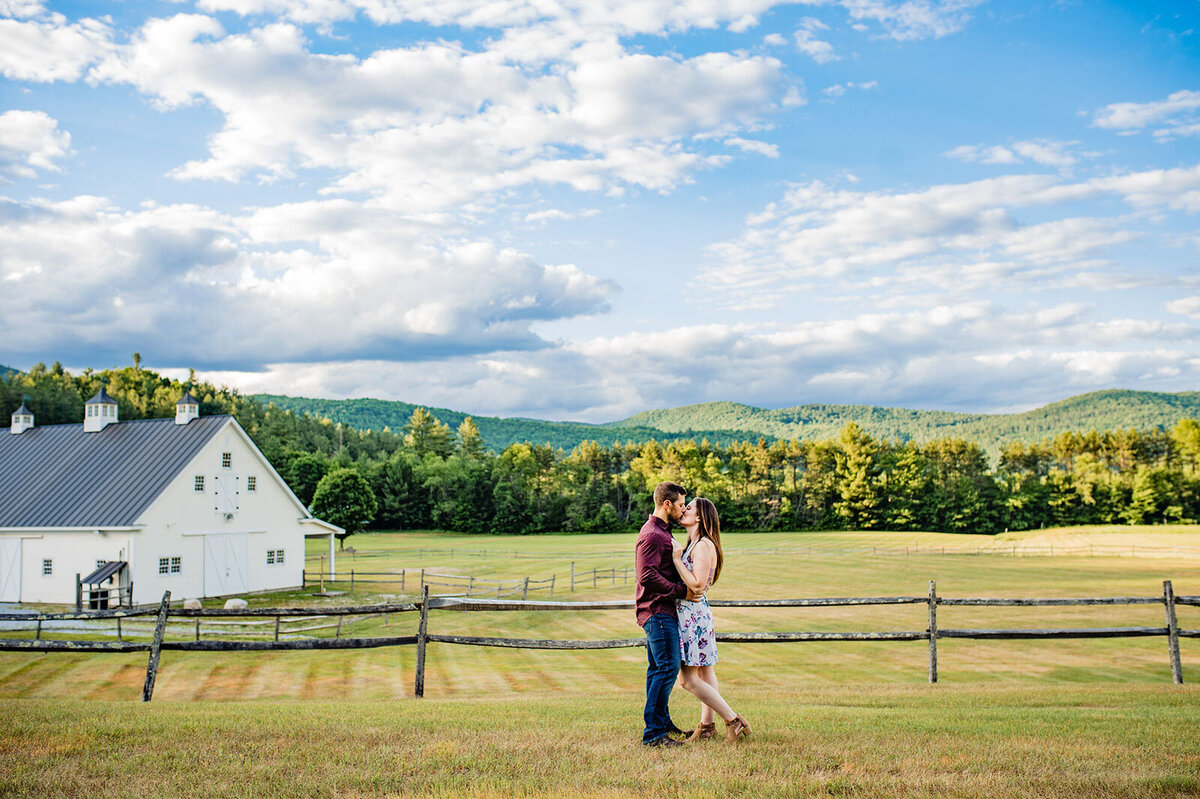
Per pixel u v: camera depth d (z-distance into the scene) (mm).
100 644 10242
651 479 130250
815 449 126625
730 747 6410
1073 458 139875
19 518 33406
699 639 6699
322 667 18312
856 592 38938
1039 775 5559
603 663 19062
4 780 5531
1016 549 75375
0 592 33500
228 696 15000
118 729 7172
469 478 122688
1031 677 17109
